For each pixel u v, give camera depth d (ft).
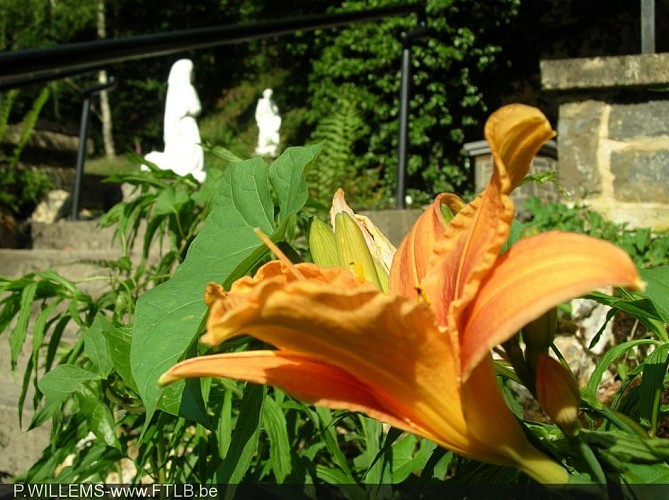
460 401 1.86
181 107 22.24
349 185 23.22
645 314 3.50
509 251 1.83
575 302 8.55
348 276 2.02
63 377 4.36
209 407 5.19
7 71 6.02
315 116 37.76
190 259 3.24
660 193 11.46
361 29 35.96
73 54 6.74
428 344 1.76
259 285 1.59
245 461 2.71
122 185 24.12
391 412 1.92
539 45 38.63
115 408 5.74
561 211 12.26
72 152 29.01
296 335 1.71
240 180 3.45
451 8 34.78
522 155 1.81
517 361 2.09
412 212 10.64
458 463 3.51
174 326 2.69
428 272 2.13
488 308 1.74
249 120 49.96
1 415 10.31
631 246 10.80
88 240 16.94
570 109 12.20
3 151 26.58
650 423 3.05
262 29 10.64
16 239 18.53
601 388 7.86
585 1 38.14
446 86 36.09
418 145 35.70
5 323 6.05
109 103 56.49
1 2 51.52
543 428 3.03
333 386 1.92
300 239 7.36
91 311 6.11
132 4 56.70
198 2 56.13
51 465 5.81
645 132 11.59
